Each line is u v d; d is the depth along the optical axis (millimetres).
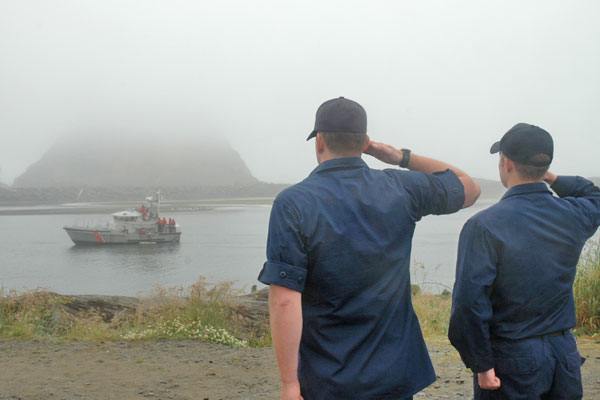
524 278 3027
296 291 2455
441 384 6184
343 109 2613
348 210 2514
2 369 7078
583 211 3193
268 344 9133
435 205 2707
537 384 3033
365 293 2502
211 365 7309
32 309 10000
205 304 9906
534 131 3146
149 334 9070
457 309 3059
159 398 5941
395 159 2832
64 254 86938
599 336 8477
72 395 6027
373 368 2479
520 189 3146
